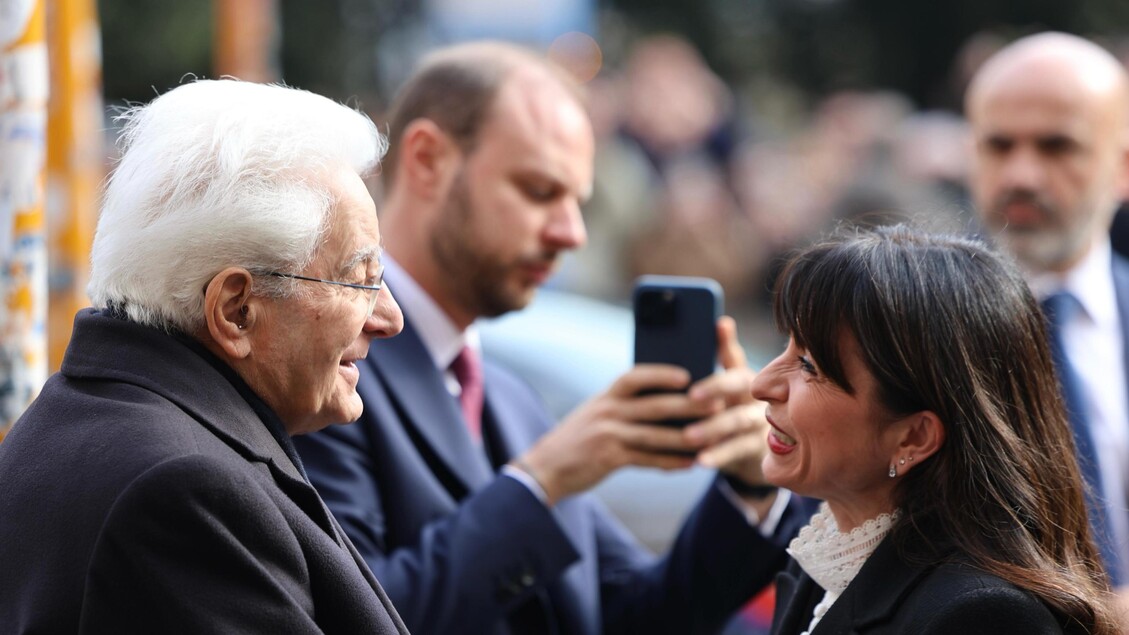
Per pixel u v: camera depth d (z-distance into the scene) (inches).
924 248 307.7
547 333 882.8
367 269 291.9
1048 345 312.2
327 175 284.8
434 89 436.5
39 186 354.6
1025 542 291.9
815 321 302.0
